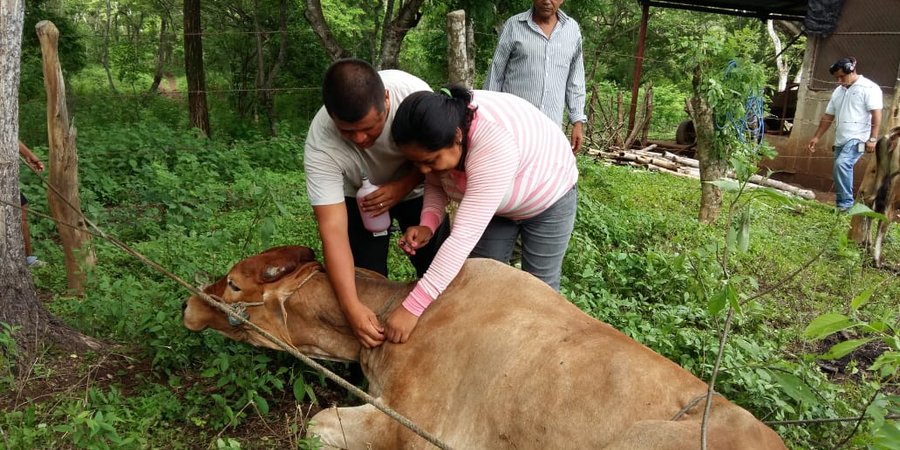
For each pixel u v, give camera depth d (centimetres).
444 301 306
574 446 247
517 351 272
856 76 919
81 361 360
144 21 2366
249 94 1797
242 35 1772
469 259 321
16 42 356
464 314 296
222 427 324
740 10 1636
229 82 1906
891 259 751
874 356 495
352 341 330
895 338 257
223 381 328
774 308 561
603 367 255
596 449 243
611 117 1510
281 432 330
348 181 362
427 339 297
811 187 1255
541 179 337
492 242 369
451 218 512
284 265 329
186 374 362
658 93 2089
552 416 253
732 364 390
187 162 893
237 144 1095
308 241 538
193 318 338
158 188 674
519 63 638
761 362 399
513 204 338
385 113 296
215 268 464
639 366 252
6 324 337
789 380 290
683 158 1351
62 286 473
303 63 1811
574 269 557
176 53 2428
